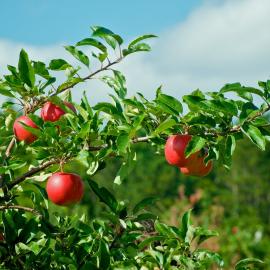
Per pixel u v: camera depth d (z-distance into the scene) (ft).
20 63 5.81
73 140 5.57
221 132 5.40
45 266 5.57
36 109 6.00
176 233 5.83
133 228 5.82
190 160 5.71
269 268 12.79
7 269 5.48
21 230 5.63
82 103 6.11
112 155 5.76
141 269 5.76
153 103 5.71
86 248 5.61
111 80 5.98
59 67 6.07
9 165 5.64
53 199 5.70
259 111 5.30
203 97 5.64
